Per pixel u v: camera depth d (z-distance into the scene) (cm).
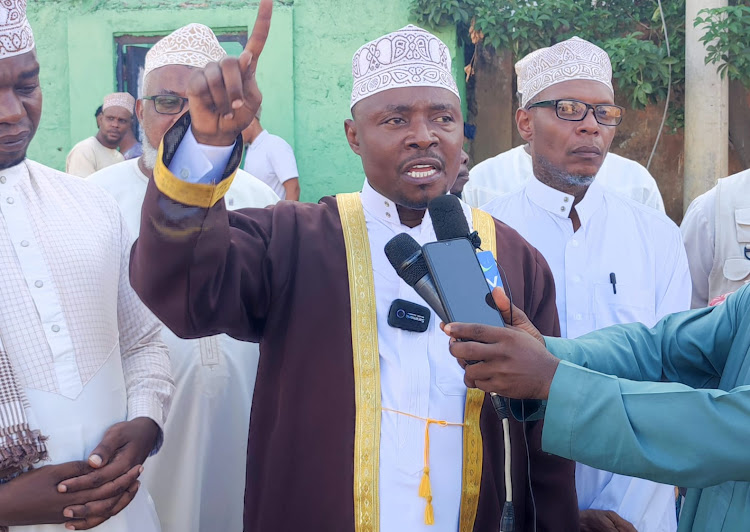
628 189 415
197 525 325
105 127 686
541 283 247
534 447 237
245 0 734
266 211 236
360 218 233
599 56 329
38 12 754
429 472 216
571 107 321
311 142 745
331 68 736
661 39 751
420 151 221
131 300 258
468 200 437
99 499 225
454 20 722
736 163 755
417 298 227
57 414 224
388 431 217
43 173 243
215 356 327
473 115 782
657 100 754
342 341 220
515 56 768
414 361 221
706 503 198
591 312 321
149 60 340
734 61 693
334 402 217
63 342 227
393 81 221
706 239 399
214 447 327
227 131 182
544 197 331
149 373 255
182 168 186
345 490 212
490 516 221
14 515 216
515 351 180
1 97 223
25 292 225
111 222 250
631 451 177
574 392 180
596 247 328
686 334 217
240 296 216
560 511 238
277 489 216
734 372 198
